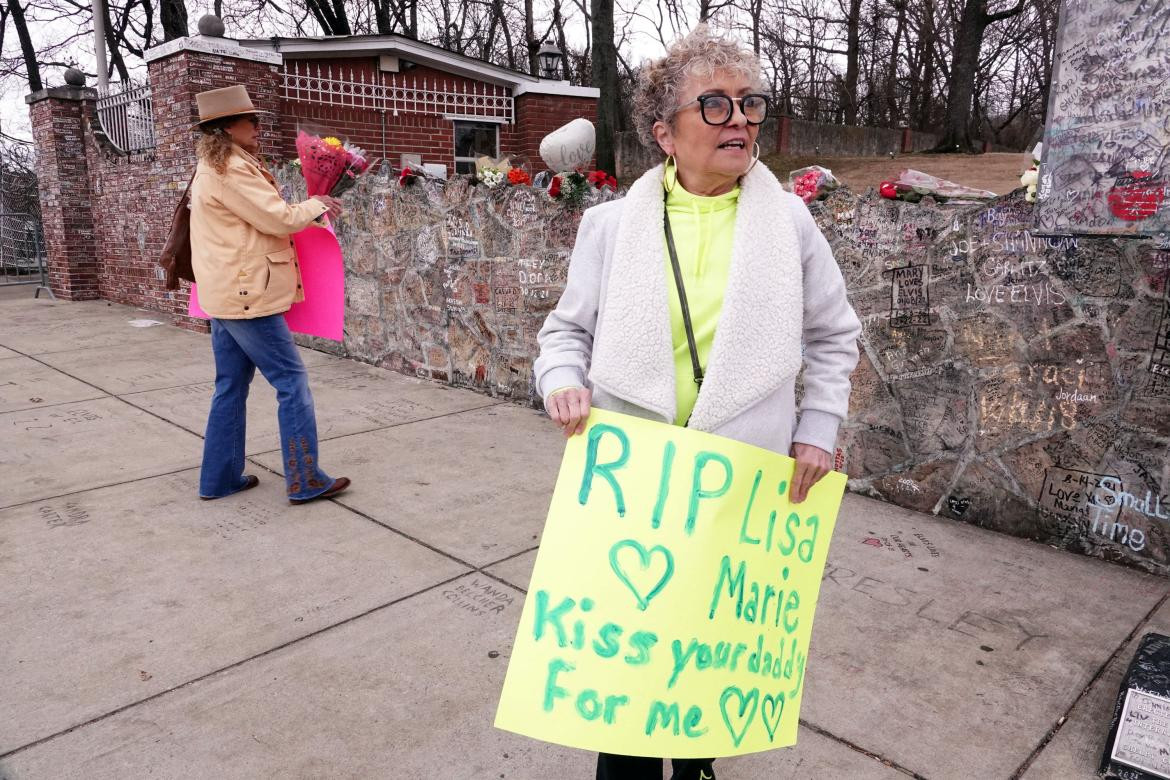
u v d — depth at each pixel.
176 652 2.64
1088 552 3.31
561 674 1.46
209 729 2.26
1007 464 3.49
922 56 33.31
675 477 1.45
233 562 3.28
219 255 3.50
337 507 3.85
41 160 10.29
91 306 9.88
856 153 27.14
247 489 4.07
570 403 1.51
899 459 3.85
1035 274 3.28
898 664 2.59
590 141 6.16
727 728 1.49
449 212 5.73
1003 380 3.45
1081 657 2.61
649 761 1.62
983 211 3.38
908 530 3.59
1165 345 3.00
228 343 3.74
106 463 4.43
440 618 2.86
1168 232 2.69
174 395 5.80
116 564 3.25
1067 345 3.25
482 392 5.86
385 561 3.29
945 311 3.57
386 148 10.59
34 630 2.76
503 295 5.50
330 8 21.25
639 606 1.45
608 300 1.51
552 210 5.03
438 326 6.08
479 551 3.39
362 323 6.78
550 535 1.50
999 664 2.58
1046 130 2.94
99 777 2.06
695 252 1.52
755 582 1.53
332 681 2.48
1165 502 3.09
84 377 6.32
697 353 1.52
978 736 2.24
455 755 2.17
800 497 1.58
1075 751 2.18
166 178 8.23
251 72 7.96
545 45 13.30
